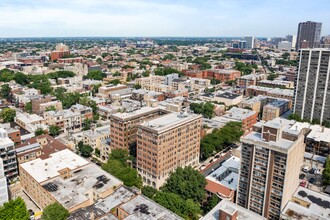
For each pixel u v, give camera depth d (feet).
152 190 460.96
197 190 440.04
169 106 647.56
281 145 376.27
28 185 466.29
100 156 649.61
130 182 473.26
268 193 391.24
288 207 387.75
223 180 488.44
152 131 492.95
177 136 530.27
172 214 350.84
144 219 337.72
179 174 464.65
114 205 381.40
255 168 398.21
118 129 581.94
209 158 646.74
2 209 354.54
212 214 353.31
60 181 437.58
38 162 491.31
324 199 406.82
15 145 569.23
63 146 589.73
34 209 443.73
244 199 424.46
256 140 393.09
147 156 514.68
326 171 513.45
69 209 374.02
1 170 430.20
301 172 581.53
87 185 428.97
